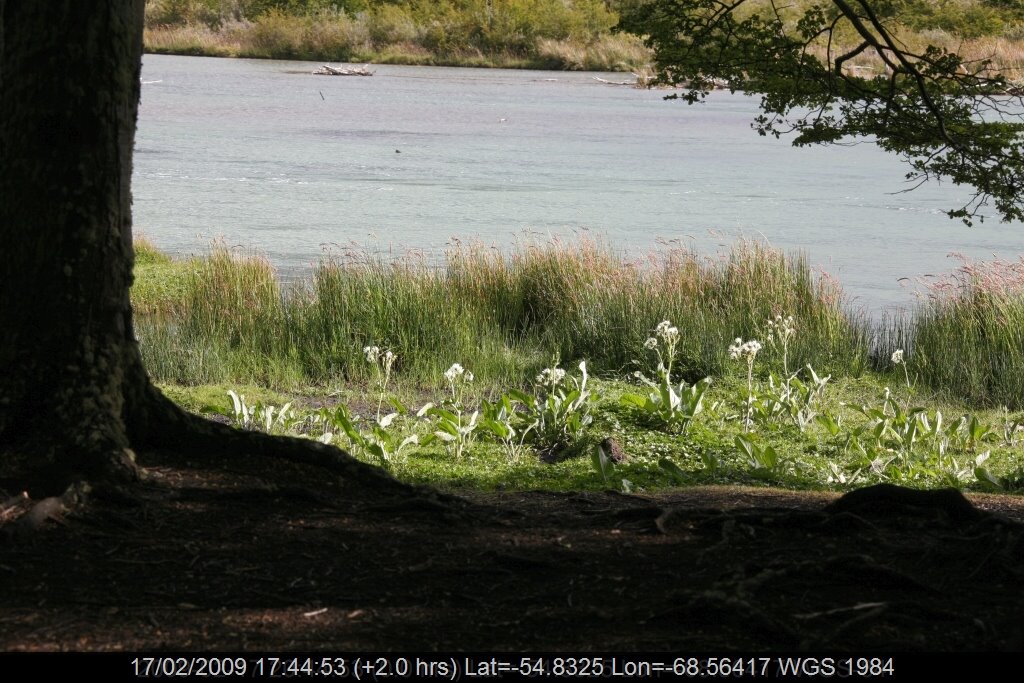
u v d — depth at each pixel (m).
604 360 12.83
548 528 5.06
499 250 15.28
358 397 11.74
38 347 5.06
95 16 4.98
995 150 8.23
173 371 12.05
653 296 13.46
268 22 74.44
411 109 48.56
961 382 12.52
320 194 26.55
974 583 4.29
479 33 76.25
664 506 5.46
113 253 5.18
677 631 3.79
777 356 12.76
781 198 28.22
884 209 26.80
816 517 4.98
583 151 37.25
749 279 13.98
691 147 39.59
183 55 73.38
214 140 36.41
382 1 79.19
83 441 4.99
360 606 3.99
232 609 3.93
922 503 5.20
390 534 4.77
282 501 5.05
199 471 5.27
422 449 9.43
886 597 4.07
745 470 8.92
